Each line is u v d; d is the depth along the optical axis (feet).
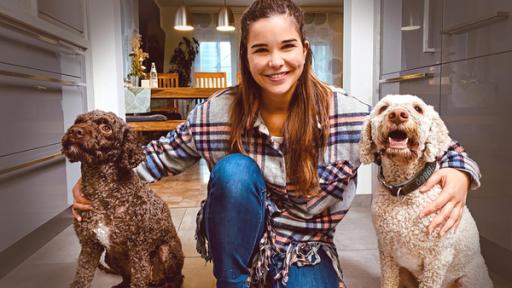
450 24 5.67
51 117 6.21
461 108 5.49
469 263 3.60
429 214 3.09
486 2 4.89
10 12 4.87
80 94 7.54
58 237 6.49
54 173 6.37
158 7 25.14
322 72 27.50
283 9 2.96
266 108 3.37
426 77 6.35
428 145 3.24
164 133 15.06
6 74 4.87
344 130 3.40
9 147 4.97
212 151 3.52
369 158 3.37
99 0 8.17
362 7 7.98
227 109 3.47
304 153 3.22
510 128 4.56
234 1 25.13
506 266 4.82
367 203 8.23
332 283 3.32
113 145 3.52
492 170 4.91
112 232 3.62
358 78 8.15
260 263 3.22
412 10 6.70
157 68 23.53
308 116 3.22
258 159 3.30
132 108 12.43
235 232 2.96
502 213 4.78
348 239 6.14
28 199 5.51
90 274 3.83
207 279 4.81
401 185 3.36
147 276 3.82
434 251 3.33
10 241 5.05
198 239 3.60
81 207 3.61
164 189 10.43
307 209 3.36
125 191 3.66
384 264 3.72
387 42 7.59
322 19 27.25
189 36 26.43
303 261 3.35
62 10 6.72
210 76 18.86
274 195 3.42
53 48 6.32
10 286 4.79
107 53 8.27
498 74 4.74
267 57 2.96
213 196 3.00
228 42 26.61
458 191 3.11
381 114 3.24
